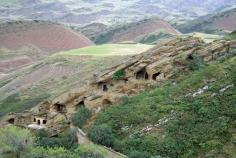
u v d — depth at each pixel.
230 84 52.06
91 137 50.50
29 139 45.41
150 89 61.09
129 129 52.22
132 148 48.06
